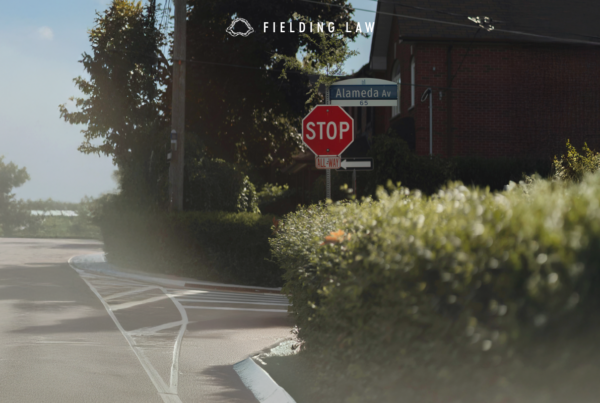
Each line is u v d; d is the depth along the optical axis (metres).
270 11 28.45
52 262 31.19
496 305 3.63
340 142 13.45
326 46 18.67
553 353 3.35
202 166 27.81
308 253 7.53
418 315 4.20
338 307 5.90
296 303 8.33
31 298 16.42
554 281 3.24
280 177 46.59
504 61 25.33
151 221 26.09
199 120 32.53
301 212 10.76
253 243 24.47
